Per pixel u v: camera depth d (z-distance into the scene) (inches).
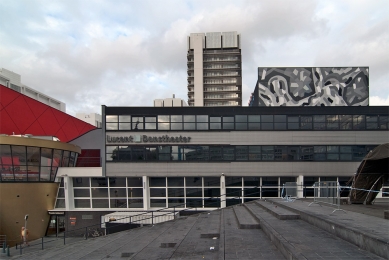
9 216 941.2
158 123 1037.8
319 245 272.1
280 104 1400.1
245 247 320.5
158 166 1023.0
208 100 4436.5
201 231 501.7
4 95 1211.9
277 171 1014.4
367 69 1402.6
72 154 1188.5
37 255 524.4
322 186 558.9
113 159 1031.0
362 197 616.1
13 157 960.3
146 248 404.5
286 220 439.5
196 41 4458.7
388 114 1029.8
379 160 595.2
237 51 4503.0
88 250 476.4
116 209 1017.5
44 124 1373.0
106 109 1043.3
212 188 1024.9
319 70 1411.2
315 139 1021.2
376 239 234.8
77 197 1051.9
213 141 1028.5
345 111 1031.0
